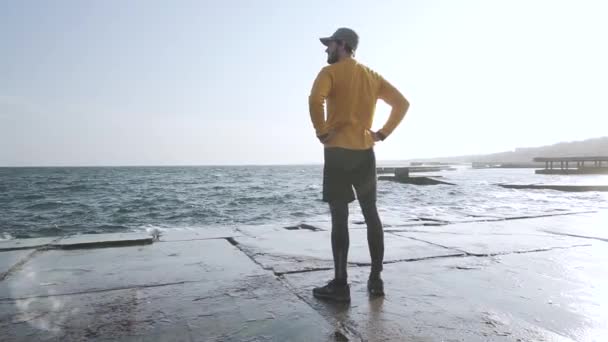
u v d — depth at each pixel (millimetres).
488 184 33969
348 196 2404
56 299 2422
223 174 94188
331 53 2492
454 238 4453
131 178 65250
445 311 2148
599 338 1788
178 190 33094
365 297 2416
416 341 1755
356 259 3479
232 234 4859
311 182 49750
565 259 3426
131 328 1953
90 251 3900
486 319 2025
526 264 3252
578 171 50031
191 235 4793
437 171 79250
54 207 19250
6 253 3781
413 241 4262
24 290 2617
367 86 2416
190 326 1969
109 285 2721
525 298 2375
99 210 17781
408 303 2293
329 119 2424
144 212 16828
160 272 3068
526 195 19375
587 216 6539
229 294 2500
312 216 14891
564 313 2111
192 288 2639
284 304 2295
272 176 77750
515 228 5203
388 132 2525
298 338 1802
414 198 20984
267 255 3656
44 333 1903
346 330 1888
